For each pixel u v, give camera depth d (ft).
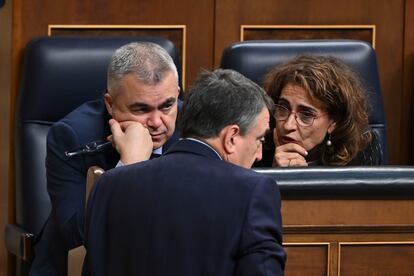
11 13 32.91
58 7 33.81
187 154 17.52
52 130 24.09
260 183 16.71
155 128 22.70
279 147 26.02
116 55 22.67
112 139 22.66
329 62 26.58
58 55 29.27
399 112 34.50
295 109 25.96
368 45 30.25
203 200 16.71
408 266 18.98
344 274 18.94
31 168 28.78
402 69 34.45
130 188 17.47
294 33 34.30
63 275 24.00
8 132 32.89
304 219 18.76
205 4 34.22
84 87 29.30
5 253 33.24
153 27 34.14
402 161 34.58
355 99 26.23
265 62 29.37
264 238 16.19
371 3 34.24
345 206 18.80
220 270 16.21
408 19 34.30
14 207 33.19
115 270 17.21
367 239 18.92
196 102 17.63
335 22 34.27
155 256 16.72
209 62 34.32
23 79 29.45
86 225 18.10
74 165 23.76
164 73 22.50
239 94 17.51
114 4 34.01
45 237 24.73
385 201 18.84
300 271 18.89
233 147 17.54
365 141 27.32
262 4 34.19
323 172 18.66
